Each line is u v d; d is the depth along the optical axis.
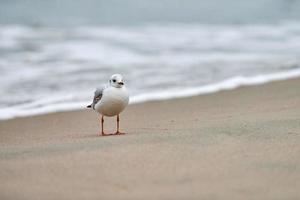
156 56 21.75
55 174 7.36
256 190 6.56
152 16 32.66
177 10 33.91
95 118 13.27
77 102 15.26
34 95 16.02
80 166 7.69
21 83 17.44
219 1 35.59
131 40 25.47
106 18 31.89
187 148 8.55
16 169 7.64
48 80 17.80
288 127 9.93
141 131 10.70
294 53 21.86
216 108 13.53
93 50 22.98
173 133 9.74
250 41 24.98
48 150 8.76
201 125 10.73
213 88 16.34
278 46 23.53
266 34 26.77
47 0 34.56
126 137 9.62
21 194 6.62
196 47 23.73
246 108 13.12
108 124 12.26
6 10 32.03
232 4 34.75
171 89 16.33
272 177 7.05
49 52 22.47
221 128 9.98
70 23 30.39
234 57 21.28
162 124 11.63
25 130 12.26
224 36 26.44
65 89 16.72
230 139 9.10
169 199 6.32
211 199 6.29
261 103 13.66
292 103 13.29
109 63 20.41
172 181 6.96
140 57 21.67
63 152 8.54
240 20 31.16
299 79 16.95
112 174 7.30
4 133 11.97
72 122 12.95
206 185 6.78
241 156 8.05
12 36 26.19
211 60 20.78
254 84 16.58
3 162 8.04
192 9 34.12
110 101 10.05
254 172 7.26
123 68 19.58
